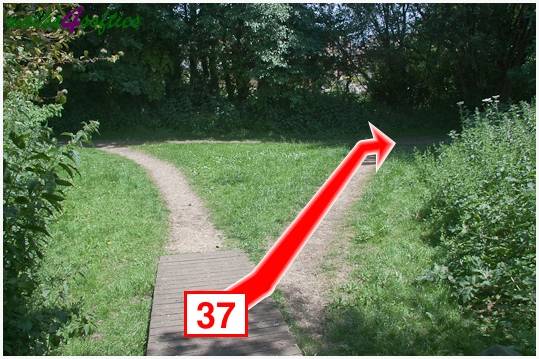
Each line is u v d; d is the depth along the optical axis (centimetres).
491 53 2255
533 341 407
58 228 764
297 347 428
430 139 2102
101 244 714
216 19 2177
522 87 2194
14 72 566
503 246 526
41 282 529
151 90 2202
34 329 398
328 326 466
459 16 2234
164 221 849
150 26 2097
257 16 2155
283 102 2408
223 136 2198
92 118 2245
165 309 511
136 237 757
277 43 2214
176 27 2105
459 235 601
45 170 400
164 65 2281
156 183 1169
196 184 1137
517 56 2278
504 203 555
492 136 879
